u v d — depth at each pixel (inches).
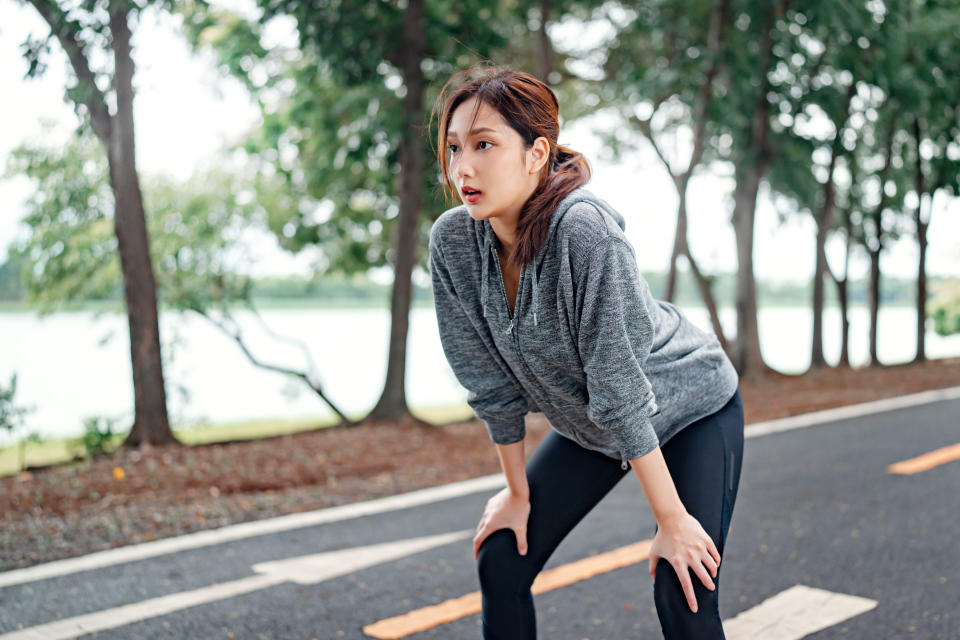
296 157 392.8
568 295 64.3
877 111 597.6
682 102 511.5
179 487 208.8
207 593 133.2
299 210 399.9
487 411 77.2
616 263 63.4
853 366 705.6
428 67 347.3
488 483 218.1
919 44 532.1
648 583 137.4
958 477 210.5
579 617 123.1
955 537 157.9
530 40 463.5
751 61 471.2
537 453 82.0
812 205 608.1
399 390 346.6
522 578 77.6
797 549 153.6
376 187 406.0
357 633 117.1
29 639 114.3
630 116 575.8
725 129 506.6
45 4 255.0
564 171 66.1
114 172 279.9
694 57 465.7
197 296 359.9
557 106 65.7
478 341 75.5
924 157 678.5
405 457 259.0
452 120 63.7
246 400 588.4
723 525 71.0
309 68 358.3
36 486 205.3
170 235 360.8
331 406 356.2
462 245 70.0
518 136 62.3
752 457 247.9
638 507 189.3
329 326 1314.0
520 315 67.8
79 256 366.3
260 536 166.9
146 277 280.4
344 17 323.0
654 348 73.2
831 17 449.7
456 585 137.2
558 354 68.4
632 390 65.7
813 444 266.5
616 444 68.4
